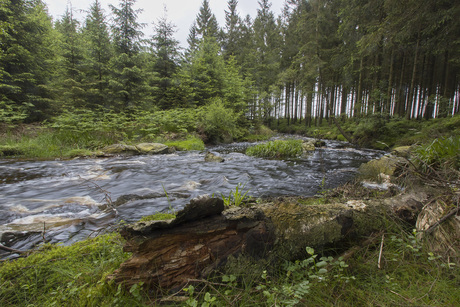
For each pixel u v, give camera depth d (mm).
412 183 2387
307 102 27734
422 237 1687
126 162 7566
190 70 18984
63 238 2395
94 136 10219
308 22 17453
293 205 1765
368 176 5094
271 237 1520
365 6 11945
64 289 1438
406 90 17406
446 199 1832
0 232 2398
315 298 1252
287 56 27422
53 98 11805
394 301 1189
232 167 6895
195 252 1399
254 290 1325
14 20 10188
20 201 3617
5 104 9602
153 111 14516
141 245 1329
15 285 1457
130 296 1309
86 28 16078
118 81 12305
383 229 1875
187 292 1322
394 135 12008
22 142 8602
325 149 11734
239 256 1437
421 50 13172
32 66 10977
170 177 5578
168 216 2756
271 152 9438
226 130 15945
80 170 6109
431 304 1154
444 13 8070
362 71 16406
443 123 10094
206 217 1464
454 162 2922
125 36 12594
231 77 20328
